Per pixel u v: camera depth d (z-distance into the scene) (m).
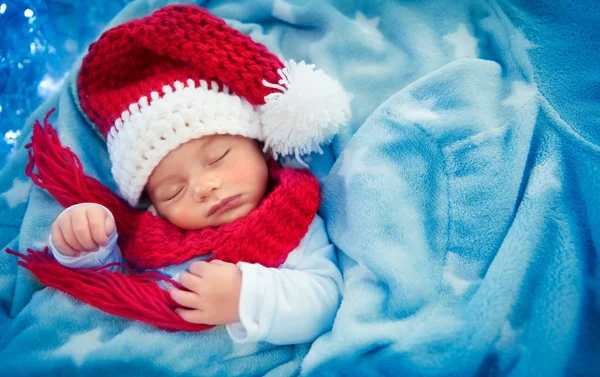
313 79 1.03
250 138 1.10
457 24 1.17
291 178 1.09
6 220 1.20
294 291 0.96
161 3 1.33
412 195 1.00
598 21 1.07
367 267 0.97
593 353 0.78
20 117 1.39
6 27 1.38
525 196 0.90
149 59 1.14
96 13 1.46
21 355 0.96
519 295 0.82
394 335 0.88
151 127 1.03
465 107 1.02
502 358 0.81
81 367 0.94
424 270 0.93
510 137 0.98
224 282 0.94
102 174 1.23
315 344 0.94
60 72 1.43
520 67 1.07
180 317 0.96
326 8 1.23
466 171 0.98
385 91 1.17
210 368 0.97
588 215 0.86
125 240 1.12
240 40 1.09
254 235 1.03
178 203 1.05
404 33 1.18
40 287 1.07
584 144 0.90
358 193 1.01
